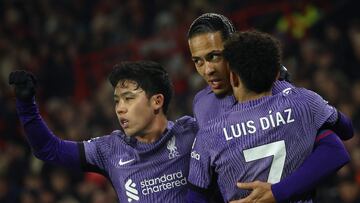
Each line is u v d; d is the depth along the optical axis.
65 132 32.97
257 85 9.42
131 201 10.64
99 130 31.94
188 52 34.19
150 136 10.63
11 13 41.38
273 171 9.32
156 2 36.75
